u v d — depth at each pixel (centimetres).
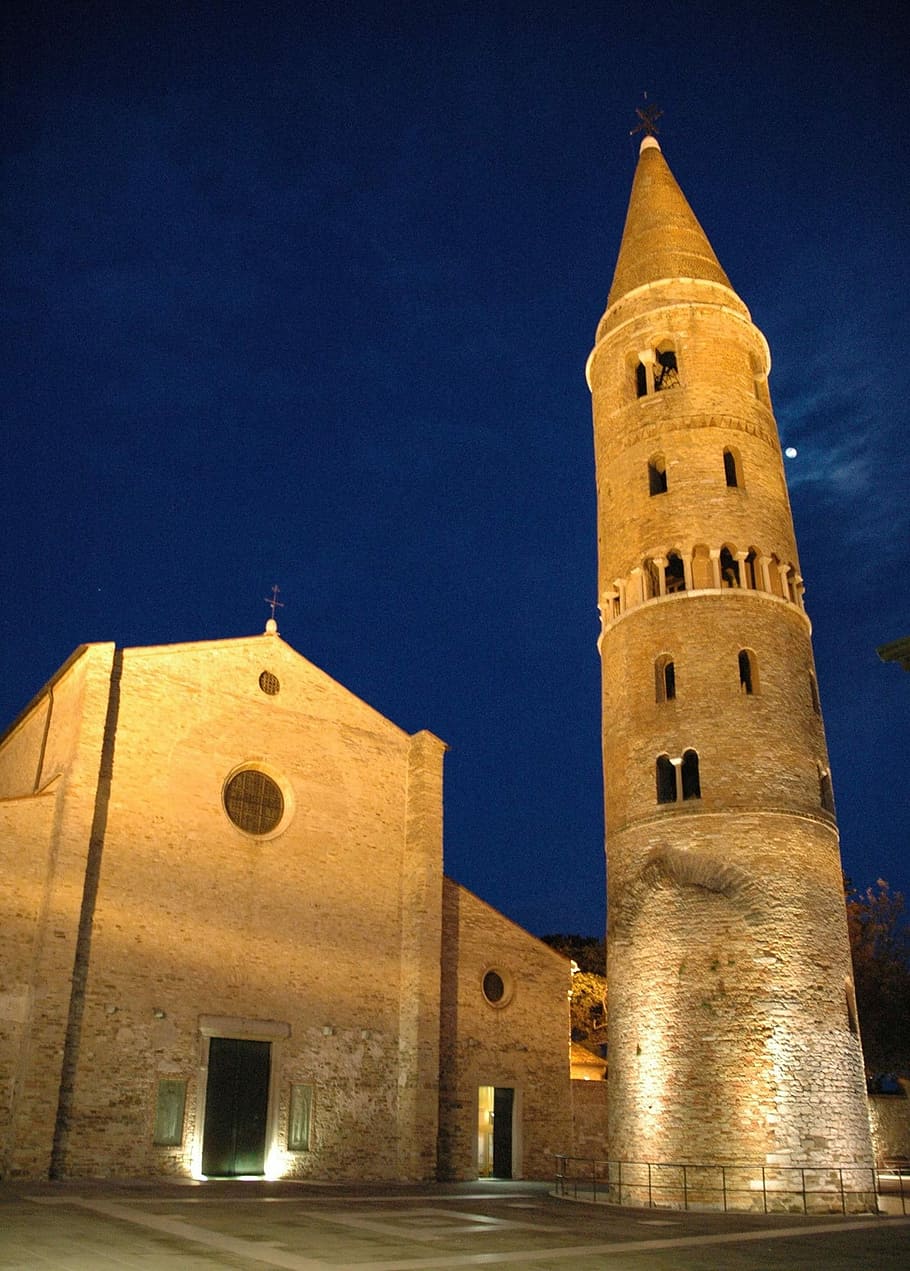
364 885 3803
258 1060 3384
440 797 4028
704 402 3850
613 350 4153
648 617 3625
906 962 5856
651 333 4047
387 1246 1855
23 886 3039
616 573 3816
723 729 3356
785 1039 2973
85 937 3131
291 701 3834
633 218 4462
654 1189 2978
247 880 3522
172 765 3472
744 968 3053
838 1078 3006
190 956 3319
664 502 3741
